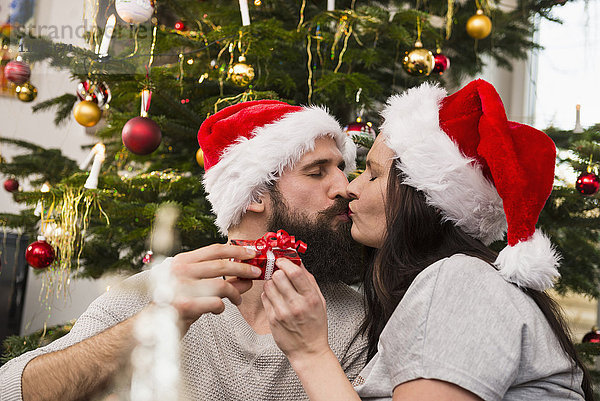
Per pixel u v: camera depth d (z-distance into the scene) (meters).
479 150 0.92
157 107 1.88
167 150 2.07
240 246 0.90
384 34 1.82
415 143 0.95
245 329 1.13
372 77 2.12
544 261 0.84
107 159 2.15
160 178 1.76
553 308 0.92
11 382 0.96
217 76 1.77
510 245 0.87
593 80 2.81
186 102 1.92
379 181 1.02
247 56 1.78
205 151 1.34
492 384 0.74
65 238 1.74
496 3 2.44
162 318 0.85
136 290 1.14
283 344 0.85
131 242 1.85
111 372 0.93
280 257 0.89
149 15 1.38
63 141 2.79
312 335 0.84
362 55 1.80
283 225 1.21
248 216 1.25
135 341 0.88
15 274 2.60
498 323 0.78
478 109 0.97
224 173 1.27
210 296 0.86
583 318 2.79
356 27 1.96
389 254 0.98
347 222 1.21
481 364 0.75
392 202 0.99
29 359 1.01
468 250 0.95
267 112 1.28
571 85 2.93
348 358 1.17
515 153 0.90
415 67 1.77
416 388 0.76
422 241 0.97
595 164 1.86
